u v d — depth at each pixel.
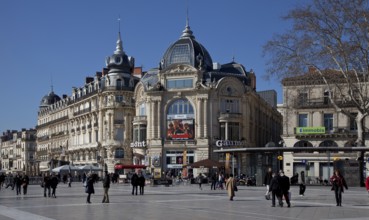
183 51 92.88
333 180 28.70
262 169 59.44
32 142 179.62
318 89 71.94
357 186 53.66
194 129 89.19
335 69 54.84
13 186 56.12
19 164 186.88
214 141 88.31
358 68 52.59
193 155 88.69
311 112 72.38
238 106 90.69
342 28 51.53
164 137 90.62
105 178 32.16
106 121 107.81
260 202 32.00
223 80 89.44
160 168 86.06
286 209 26.50
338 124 71.12
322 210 25.80
